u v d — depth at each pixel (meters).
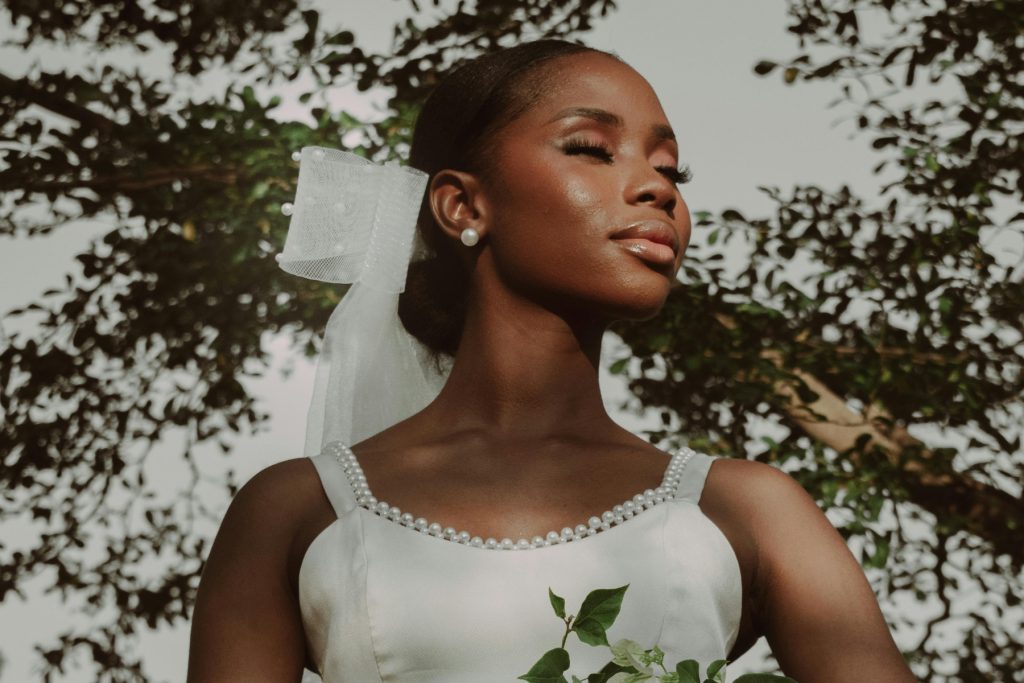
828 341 5.91
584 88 2.05
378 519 1.87
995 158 5.58
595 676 1.57
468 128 2.13
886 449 5.55
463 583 1.78
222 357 6.21
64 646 6.19
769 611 1.90
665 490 1.89
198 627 1.87
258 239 5.87
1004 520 5.62
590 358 2.04
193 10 6.31
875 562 5.39
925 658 5.91
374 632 1.77
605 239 1.95
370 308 2.35
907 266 5.57
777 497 1.93
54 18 6.33
